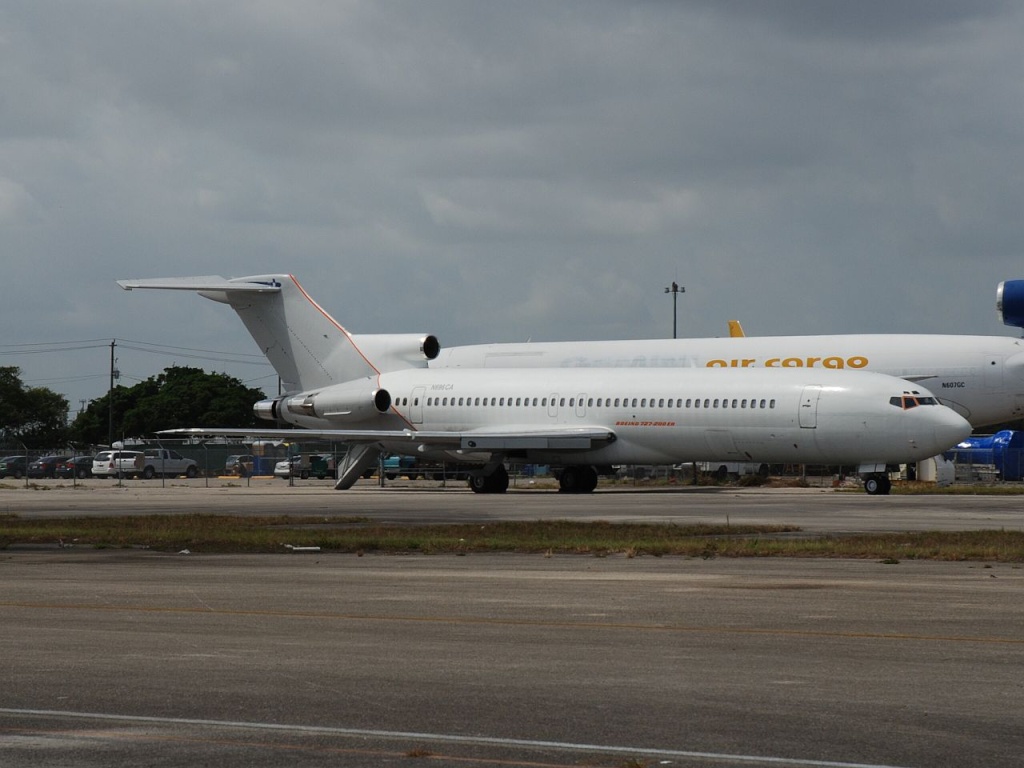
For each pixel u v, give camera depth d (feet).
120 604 155.12
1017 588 168.86
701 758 82.89
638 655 118.73
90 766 81.46
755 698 100.07
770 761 82.17
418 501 436.76
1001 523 300.20
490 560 212.02
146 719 93.35
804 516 330.75
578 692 102.37
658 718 93.56
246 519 324.19
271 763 82.07
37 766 81.41
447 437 520.01
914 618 141.38
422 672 110.52
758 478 629.51
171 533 269.64
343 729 90.43
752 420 480.23
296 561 212.43
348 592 166.30
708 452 497.46
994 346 528.22
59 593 166.71
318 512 366.63
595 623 138.10
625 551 224.94
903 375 533.55
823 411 465.47
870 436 458.50
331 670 111.34
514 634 130.82
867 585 172.65
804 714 94.73
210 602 156.76
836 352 546.67
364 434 533.55
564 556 218.79
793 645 123.75
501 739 87.61
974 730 90.02
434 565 203.62
